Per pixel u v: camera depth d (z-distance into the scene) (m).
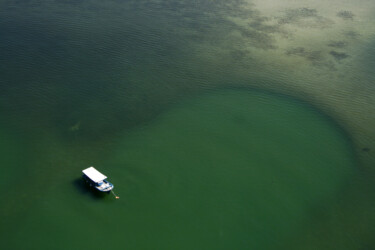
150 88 74.62
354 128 67.56
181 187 52.31
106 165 55.12
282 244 45.41
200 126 65.50
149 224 46.19
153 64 82.31
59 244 43.00
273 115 69.75
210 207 49.44
